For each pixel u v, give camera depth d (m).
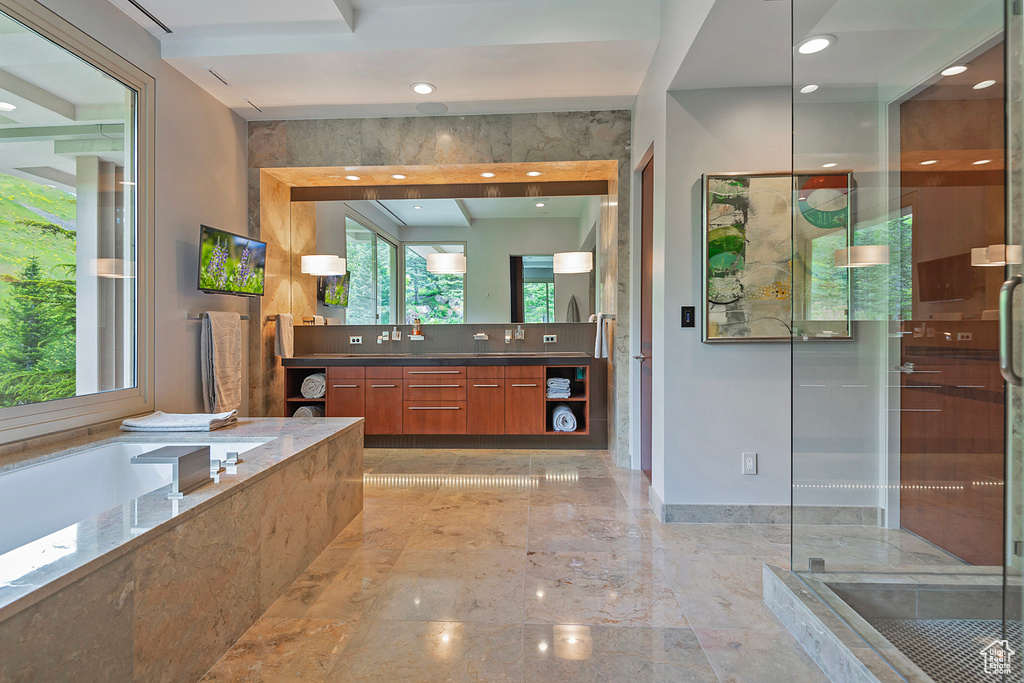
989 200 1.33
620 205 3.93
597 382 4.48
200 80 3.37
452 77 3.36
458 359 4.40
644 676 1.55
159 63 3.06
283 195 4.58
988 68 1.33
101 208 2.66
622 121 3.92
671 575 2.20
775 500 2.79
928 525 1.40
